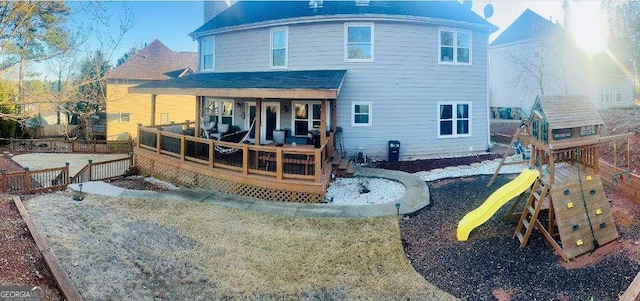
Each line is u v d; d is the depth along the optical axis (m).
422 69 15.78
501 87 31.31
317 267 6.56
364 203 10.23
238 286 5.85
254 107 16.66
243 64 17.16
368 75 15.45
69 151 24.44
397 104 15.67
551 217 6.94
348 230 8.19
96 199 10.12
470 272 6.36
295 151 10.62
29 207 8.92
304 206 9.91
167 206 9.72
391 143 15.45
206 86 13.09
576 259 6.40
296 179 10.72
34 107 11.11
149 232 7.78
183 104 30.86
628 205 8.10
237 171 11.59
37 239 6.66
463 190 10.52
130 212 9.07
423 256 7.00
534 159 7.53
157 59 31.44
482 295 5.73
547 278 6.00
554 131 6.90
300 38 15.87
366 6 16.41
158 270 6.19
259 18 16.98
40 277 5.45
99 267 6.06
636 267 5.93
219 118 17.75
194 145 13.19
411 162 14.99
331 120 15.34
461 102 16.59
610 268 6.03
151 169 14.79
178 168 13.32
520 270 6.28
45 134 29.83
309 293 5.76
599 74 26.03
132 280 5.80
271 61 16.39
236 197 10.84
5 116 10.26
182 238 7.59
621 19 23.62
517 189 7.16
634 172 9.27
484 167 13.63
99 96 11.98
